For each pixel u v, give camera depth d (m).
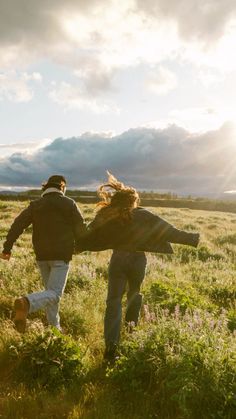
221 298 8.90
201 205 67.62
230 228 28.45
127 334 5.26
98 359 4.98
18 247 14.55
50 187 5.81
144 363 4.37
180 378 4.05
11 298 6.98
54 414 3.90
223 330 4.93
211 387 3.95
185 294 7.69
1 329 5.46
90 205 36.38
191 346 4.42
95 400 4.05
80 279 8.52
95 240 5.41
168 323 4.91
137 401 4.12
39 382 4.36
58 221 5.57
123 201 5.15
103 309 6.93
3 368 4.70
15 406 3.89
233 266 13.56
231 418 3.86
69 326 6.11
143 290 7.94
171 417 3.97
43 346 4.71
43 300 5.18
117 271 5.20
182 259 15.10
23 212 5.65
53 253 5.49
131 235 5.19
